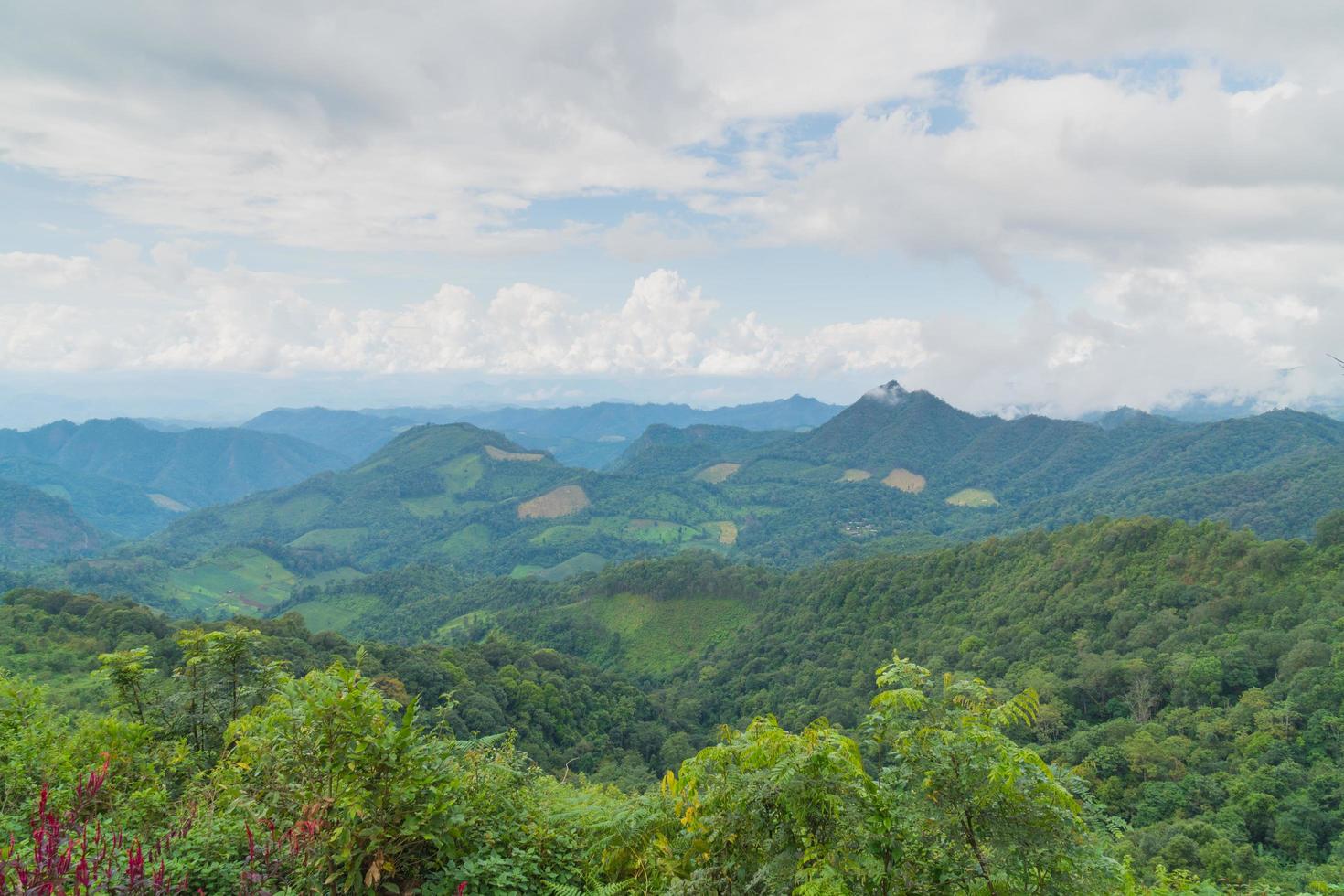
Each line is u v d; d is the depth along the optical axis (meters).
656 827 5.46
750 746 4.61
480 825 5.49
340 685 4.86
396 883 4.70
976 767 3.72
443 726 6.14
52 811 5.49
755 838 4.32
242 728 6.79
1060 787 3.72
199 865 4.85
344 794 4.48
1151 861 26.67
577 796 6.90
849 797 4.03
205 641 10.35
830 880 3.67
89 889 4.02
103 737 7.47
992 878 3.71
